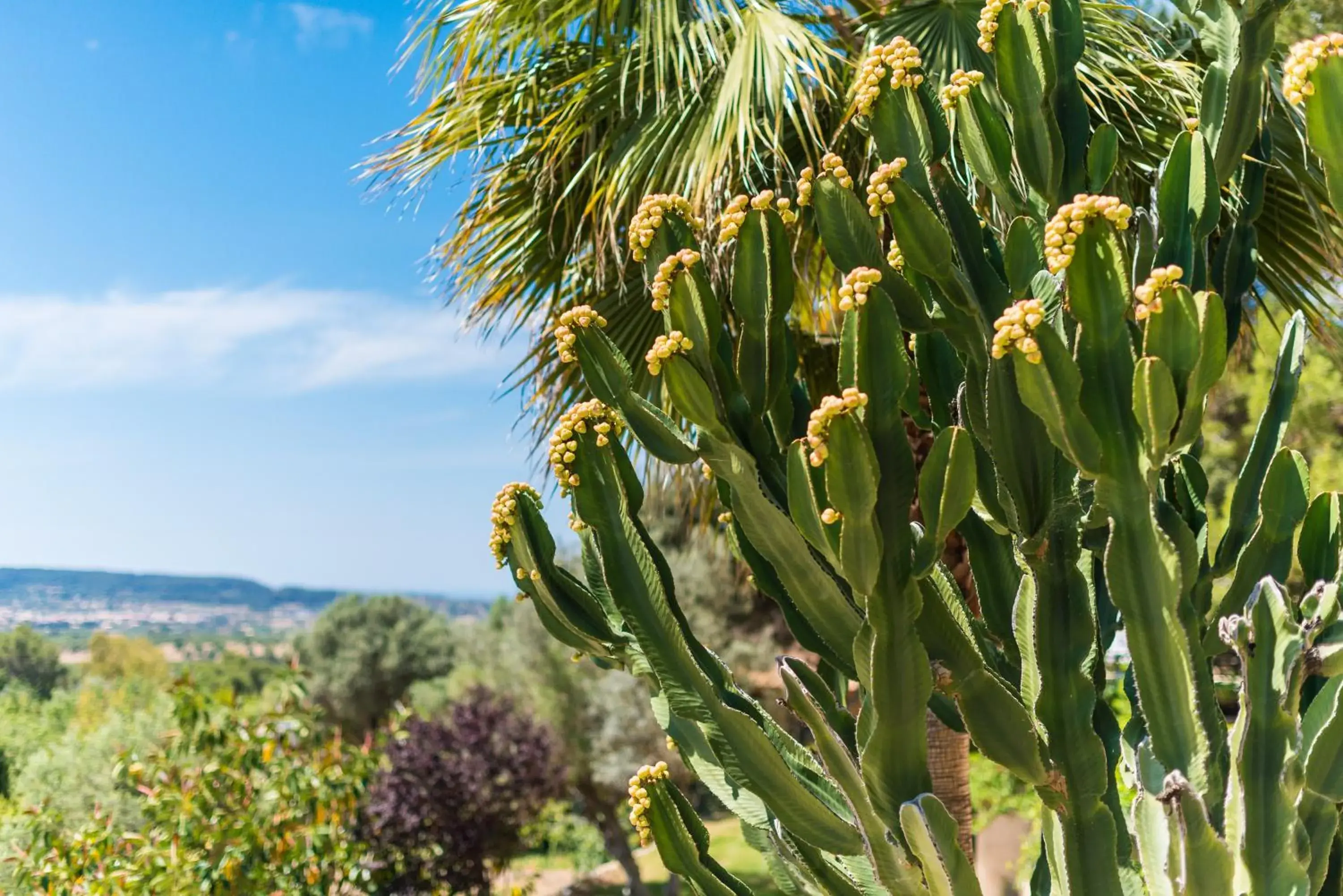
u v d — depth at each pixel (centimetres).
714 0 296
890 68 127
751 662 963
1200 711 105
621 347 326
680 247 128
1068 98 127
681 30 291
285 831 454
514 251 349
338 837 479
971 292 120
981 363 120
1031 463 113
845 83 295
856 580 103
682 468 347
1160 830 107
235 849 420
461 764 773
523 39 332
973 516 136
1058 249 103
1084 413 103
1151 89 280
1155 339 99
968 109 128
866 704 112
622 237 317
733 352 129
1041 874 130
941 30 282
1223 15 126
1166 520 106
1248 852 100
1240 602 119
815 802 121
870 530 102
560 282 344
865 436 100
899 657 106
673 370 116
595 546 128
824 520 102
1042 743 115
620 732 939
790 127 297
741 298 122
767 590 134
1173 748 107
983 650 134
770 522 118
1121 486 104
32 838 452
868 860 127
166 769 447
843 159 290
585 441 125
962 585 288
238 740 456
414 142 341
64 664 2891
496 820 771
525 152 331
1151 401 98
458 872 747
